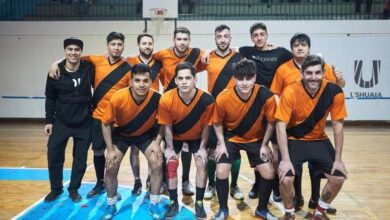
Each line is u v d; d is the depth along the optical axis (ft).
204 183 9.34
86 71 10.41
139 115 9.14
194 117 9.16
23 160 15.80
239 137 9.39
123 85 10.49
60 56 27.22
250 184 12.62
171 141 9.42
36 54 27.30
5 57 27.45
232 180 11.16
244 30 26.63
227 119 9.27
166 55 11.41
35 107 27.66
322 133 9.13
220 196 9.24
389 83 26.45
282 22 26.55
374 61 26.43
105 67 10.51
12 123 27.07
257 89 8.96
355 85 26.63
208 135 9.45
